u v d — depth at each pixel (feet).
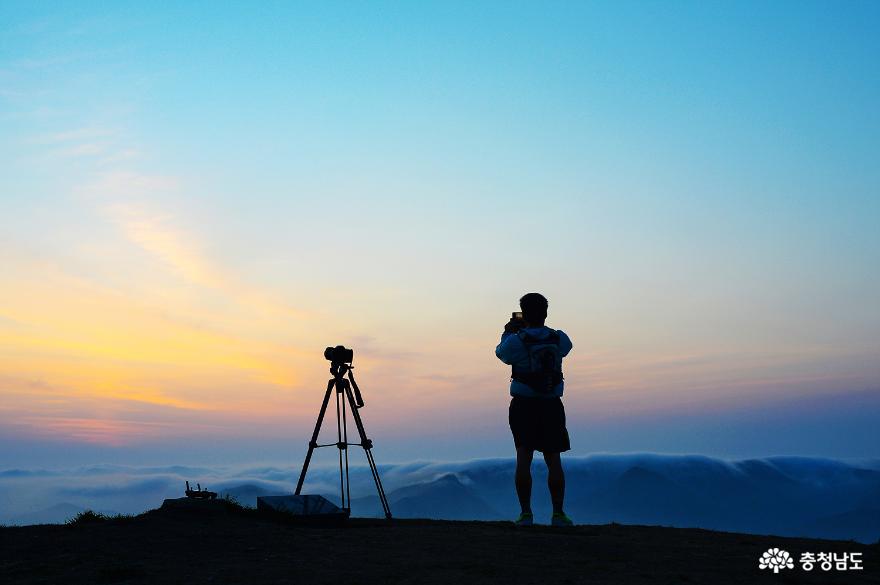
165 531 25.26
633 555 22.75
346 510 30.12
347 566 20.45
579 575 19.71
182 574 19.60
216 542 23.86
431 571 19.84
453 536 25.31
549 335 30.58
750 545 25.45
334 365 34.81
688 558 22.61
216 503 29.96
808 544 26.25
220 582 18.69
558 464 30.45
